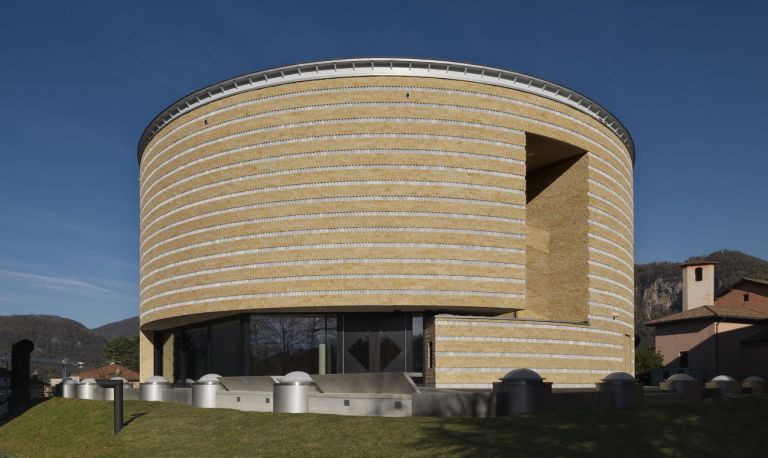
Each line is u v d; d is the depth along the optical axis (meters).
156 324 42.06
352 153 32.16
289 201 32.66
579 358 34.19
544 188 38.78
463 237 32.00
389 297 31.27
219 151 34.94
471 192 32.38
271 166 33.22
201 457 18.19
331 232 31.94
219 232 34.50
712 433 15.20
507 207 32.91
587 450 14.52
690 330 60.28
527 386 20.16
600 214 37.03
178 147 37.25
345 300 31.45
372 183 31.91
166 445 20.16
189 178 36.28
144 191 43.00
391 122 32.22
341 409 21.56
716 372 57.53
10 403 33.88
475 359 31.02
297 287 32.06
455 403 19.94
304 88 33.03
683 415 17.20
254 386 25.14
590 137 36.72
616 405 22.34
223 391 26.58
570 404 21.08
